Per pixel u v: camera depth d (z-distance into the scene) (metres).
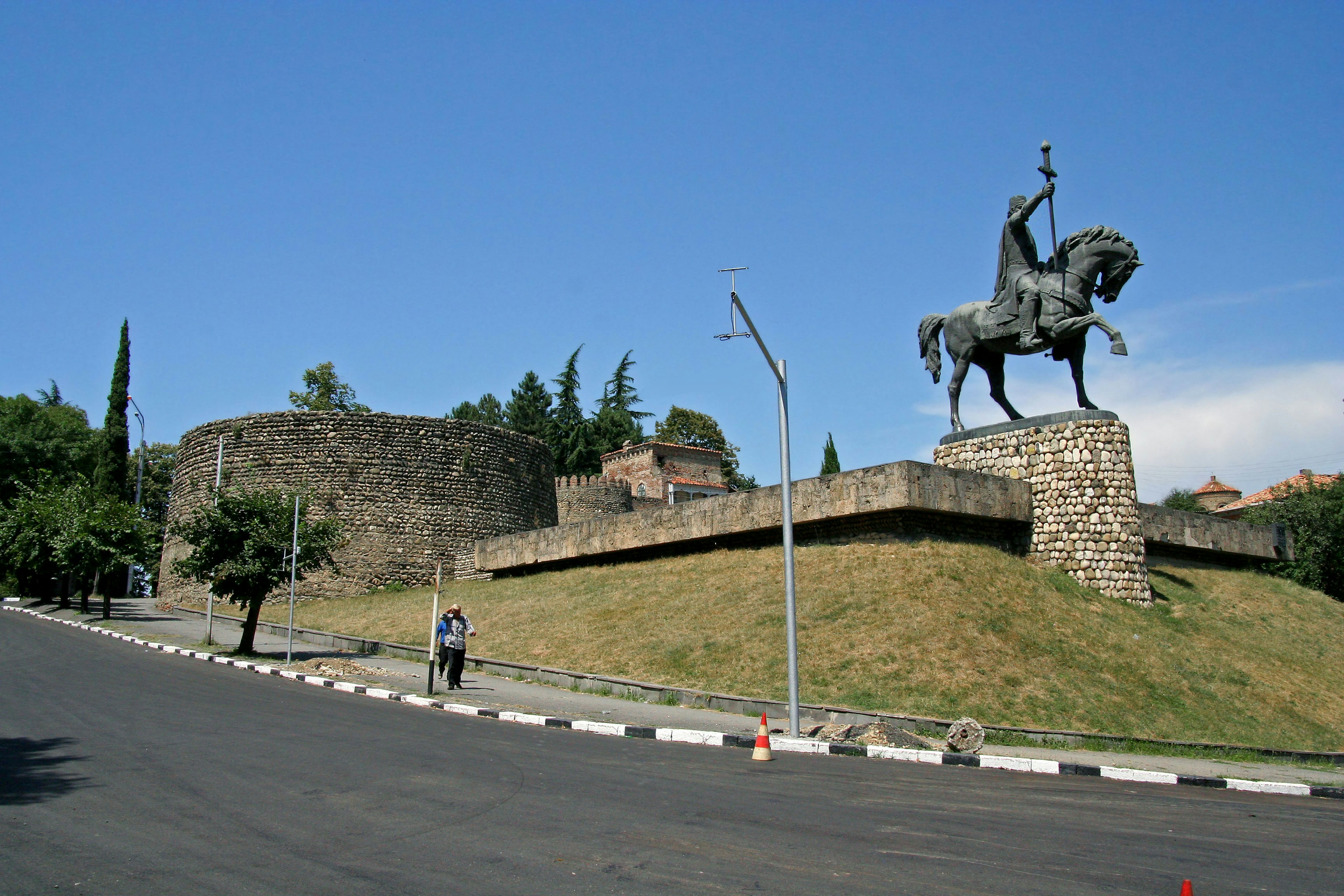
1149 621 23.08
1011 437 25.53
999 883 6.58
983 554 23.30
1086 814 9.33
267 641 28.58
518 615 26.89
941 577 21.45
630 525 29.05
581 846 7.29
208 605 30.50
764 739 12.31
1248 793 11.65
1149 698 19.19
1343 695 22.52
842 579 22.30
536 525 45.38
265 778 9.74
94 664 21.48
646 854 7.08
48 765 10.24
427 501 40.44
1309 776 13.62
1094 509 23.84
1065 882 6.68
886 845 7.58
